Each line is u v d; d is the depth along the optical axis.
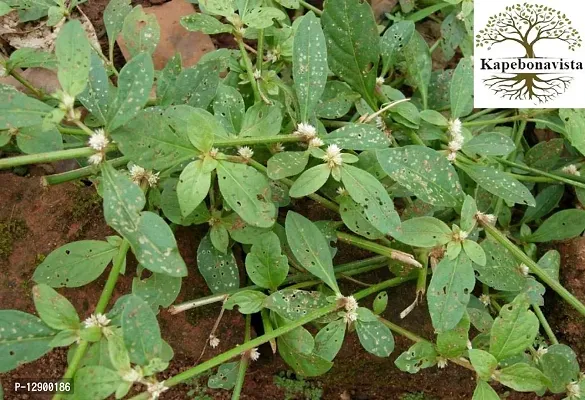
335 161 0.33
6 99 0.30
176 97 0.37
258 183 0.32
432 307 0.32
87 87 0.32
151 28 0.40
